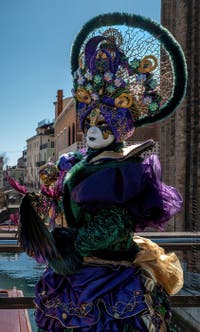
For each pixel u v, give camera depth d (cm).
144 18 283
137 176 250
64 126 4841
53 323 254
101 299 244
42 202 269
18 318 664
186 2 2006
